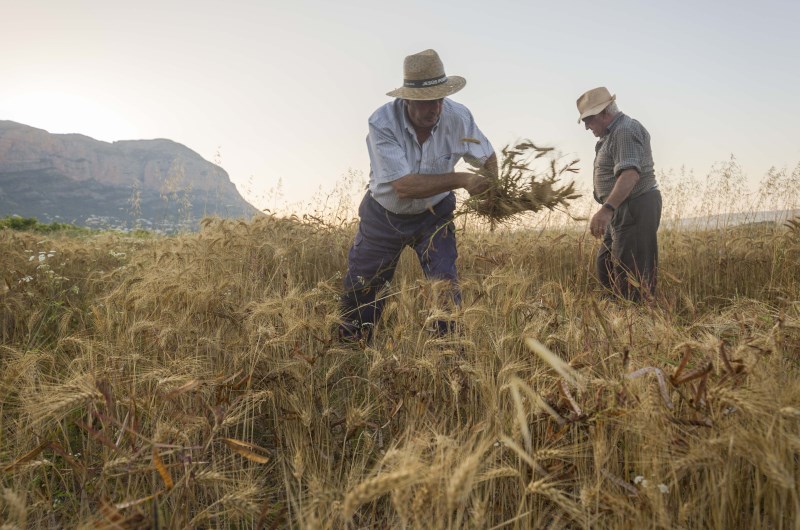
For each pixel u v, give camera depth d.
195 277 4.00
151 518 2.05
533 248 5.99
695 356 2.54
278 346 3.26
